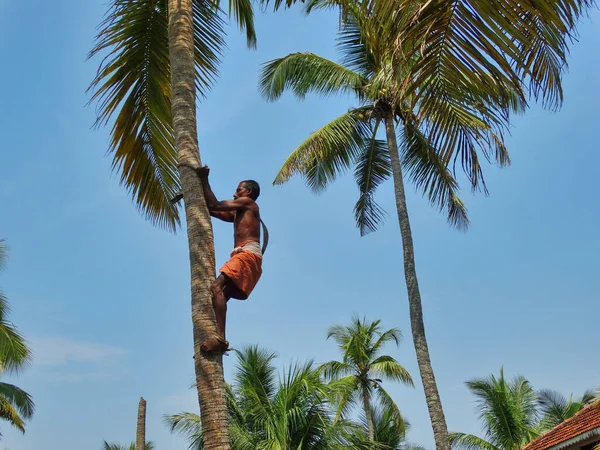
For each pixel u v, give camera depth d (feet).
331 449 51.47
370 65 62.59
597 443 47.42
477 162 34.76
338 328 92.27
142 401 47.32
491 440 82.23
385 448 79.51
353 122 63.77
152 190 29.68
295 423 50.78
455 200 64.64
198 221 18.67
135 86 28.96
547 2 18.38
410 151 64.44
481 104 21.71
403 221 59.47
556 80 21.75
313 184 67.51
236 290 18.39
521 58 19.99
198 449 56.54
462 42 19.94
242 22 34.55
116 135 28.86
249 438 51.93
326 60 63.26
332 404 54.19
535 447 56.03
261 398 54.44
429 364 54.39
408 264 58.03
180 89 21.50
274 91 64.44
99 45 28.19
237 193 20.22
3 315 72.33
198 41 30.45
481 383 82.89
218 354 17.20
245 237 19.01
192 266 18.16
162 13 28.94
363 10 20.56
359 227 71.92
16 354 69.92
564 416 89.20
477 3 18.98
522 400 85.30
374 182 70.59
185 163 19.72
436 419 52.11
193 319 17.56
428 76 21.40
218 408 16.51
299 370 52.31
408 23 19.39
